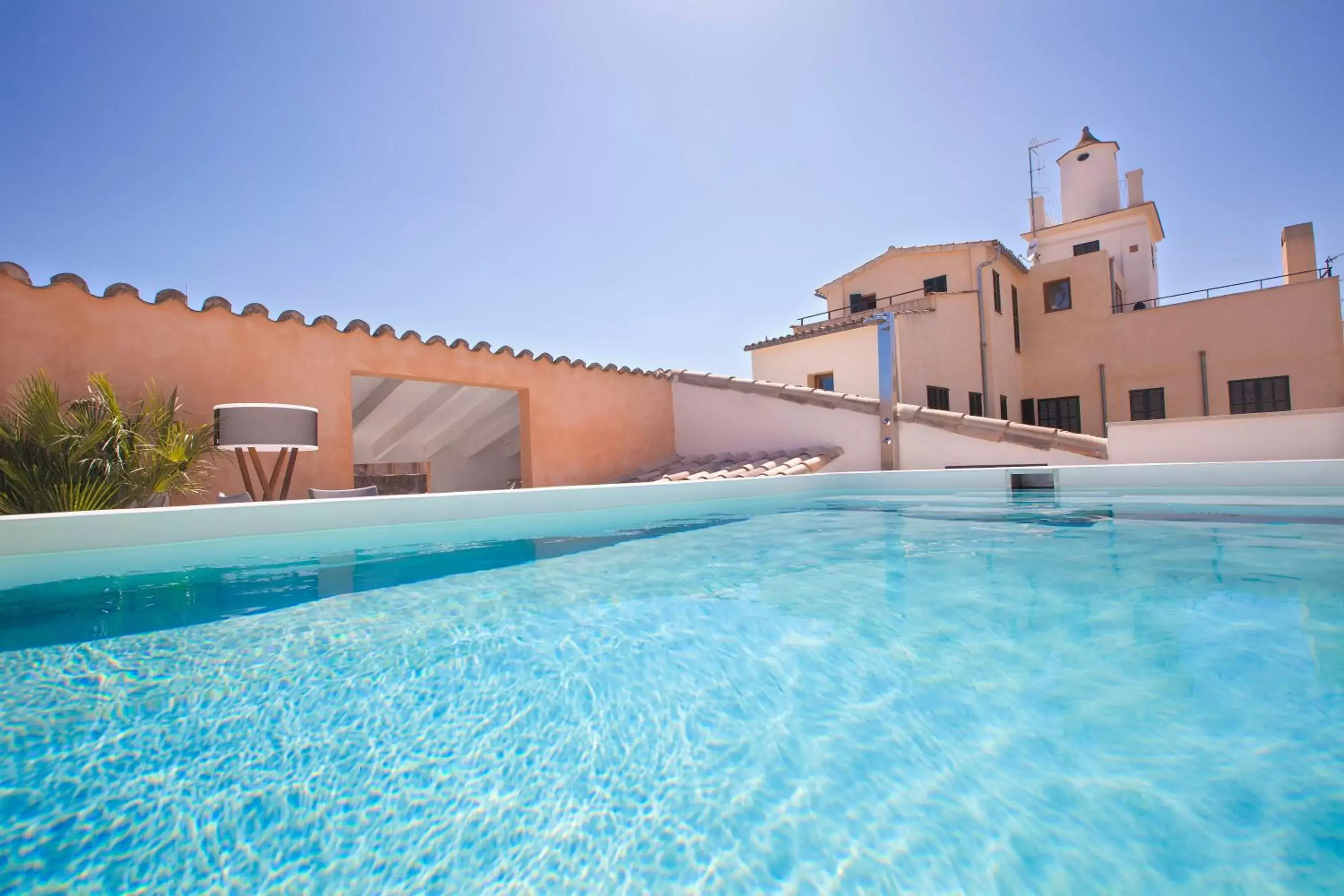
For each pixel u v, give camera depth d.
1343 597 2.57
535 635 2.31
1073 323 18.66
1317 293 15.61
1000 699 1.68
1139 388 17.64
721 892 1.01
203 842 1.16
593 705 1.72
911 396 14.08
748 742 1.50
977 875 1.03
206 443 5.47
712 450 11.25
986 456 8.62
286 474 5.76
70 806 1.26
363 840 1.16
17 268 5.32
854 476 7.62
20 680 1.89
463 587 3.05
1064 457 8.05
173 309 6.14
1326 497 5.42
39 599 2.81
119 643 2.23
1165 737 1.45
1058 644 2.09
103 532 3.20
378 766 1.42
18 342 5.29
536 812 1.24
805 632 2.30
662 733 1.55
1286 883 0.98
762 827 1.18
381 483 12.37
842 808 1.23
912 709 1.63
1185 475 5.95
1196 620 2.30
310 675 1.94
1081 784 1.27
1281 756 1.34
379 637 2.29
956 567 3.36
